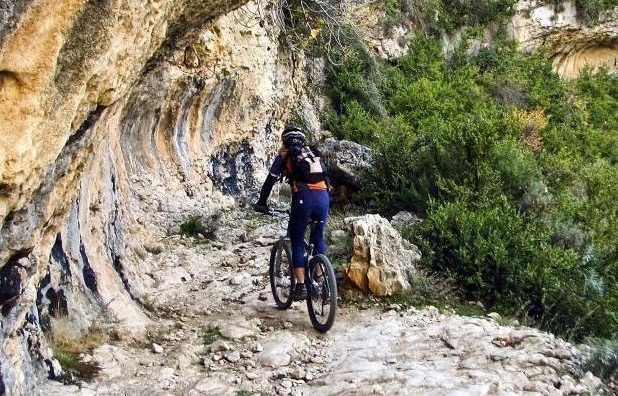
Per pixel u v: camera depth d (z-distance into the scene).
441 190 8.81
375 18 20.19
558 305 6.50
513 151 9.00
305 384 4.58
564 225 7.68
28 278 3.39
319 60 17.70
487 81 21.16
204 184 11.05
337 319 5.95
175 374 4.59
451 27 22.23
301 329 5.65
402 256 6.71
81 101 3.21
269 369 4.79
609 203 8.98
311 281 5.54
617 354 4.92
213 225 9.28
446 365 4.81
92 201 5.53
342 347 5.24
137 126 9.33
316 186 5.55
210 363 4.82
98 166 5.68
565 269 6.76
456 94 19.41
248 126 12.54
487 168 8.44
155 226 8.75
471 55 22.33
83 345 4.68
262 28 12.18
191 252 8.06
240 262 7.90
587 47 25.55
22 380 3.48
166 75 9.12
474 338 5.27
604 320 6.35
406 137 11.18
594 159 19.62
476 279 6.67
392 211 9.77
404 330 5.54
